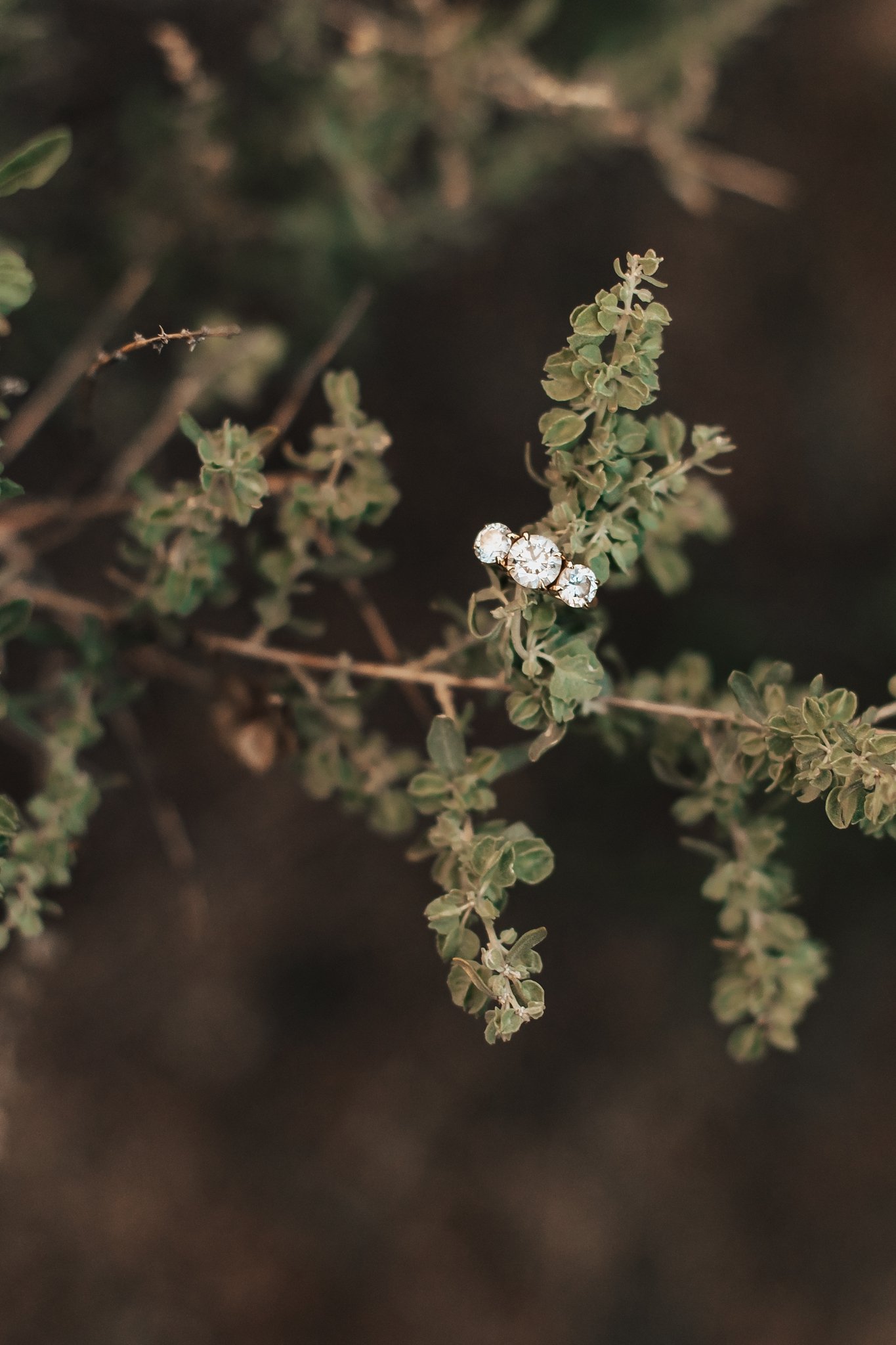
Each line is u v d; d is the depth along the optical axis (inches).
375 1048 40.2
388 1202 39.0
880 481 43.9
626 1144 40.5
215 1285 37.3
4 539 20.8
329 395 18.2
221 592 19.0
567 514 16.9
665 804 41.1
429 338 40.6
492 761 17.7
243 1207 38.1
